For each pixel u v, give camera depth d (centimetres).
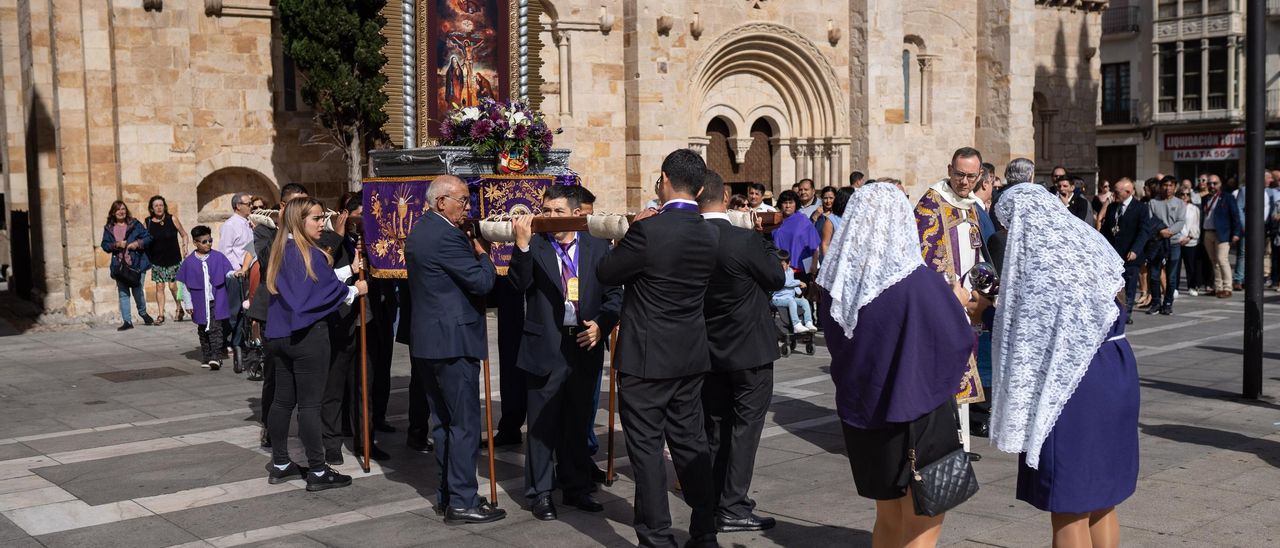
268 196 2009
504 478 831
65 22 1856
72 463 889
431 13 1759
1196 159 4506
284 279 779
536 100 1956
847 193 1427
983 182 919
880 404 488
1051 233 487
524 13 1841
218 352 1378
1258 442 883
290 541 679
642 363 622
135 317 1872
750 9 2497
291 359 797
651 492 631
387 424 998
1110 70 4791
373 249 862
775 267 682
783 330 1416
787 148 2670
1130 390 489
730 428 709
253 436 983
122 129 1833
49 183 1980
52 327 1803
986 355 912
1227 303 2005
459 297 709
